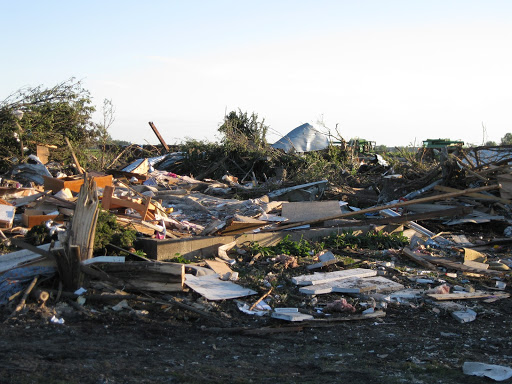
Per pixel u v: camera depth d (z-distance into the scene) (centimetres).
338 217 1334
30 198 1223
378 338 709
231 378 539
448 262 1142
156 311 764
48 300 752
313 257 1130
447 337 725
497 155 1928
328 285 928
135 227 1083
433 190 1845
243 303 823
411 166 2103
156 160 2803
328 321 769
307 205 1480
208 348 643
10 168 1717
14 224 1105
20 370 516
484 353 661
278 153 2683
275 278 960
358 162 2842
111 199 1135
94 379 509
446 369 587
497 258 1245
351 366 596
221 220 1350
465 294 914
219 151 2789
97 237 891
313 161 2484
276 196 1914
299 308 827
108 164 2453
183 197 1647
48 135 2122
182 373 545
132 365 560
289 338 700
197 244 1084
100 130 2362
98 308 756
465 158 1903
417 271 1088
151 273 816
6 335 631
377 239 1323
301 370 579
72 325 693
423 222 1644
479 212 1670
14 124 1955
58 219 1096
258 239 1221
